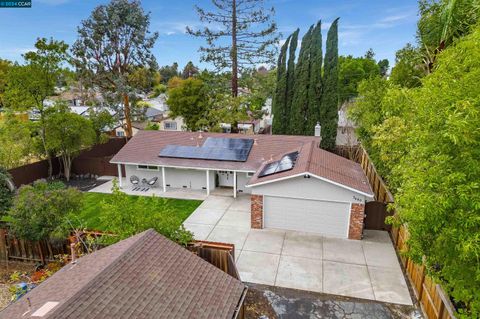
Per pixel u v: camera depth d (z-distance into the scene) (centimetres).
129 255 702
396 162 1528
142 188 2125
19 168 2123
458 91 593
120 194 1062
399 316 949
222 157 2002
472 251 522
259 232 1496
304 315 954
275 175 1508
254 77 3391
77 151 2422
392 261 1245
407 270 1152
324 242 1398
